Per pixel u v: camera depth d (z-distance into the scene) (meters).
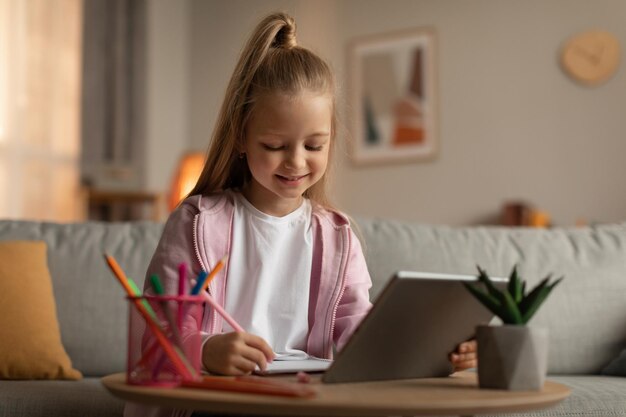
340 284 1.28
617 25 4.17
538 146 4.30
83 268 1.76
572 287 1.79
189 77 5.24
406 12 4.66
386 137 4.65
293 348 1.26
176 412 1.06
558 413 1.33
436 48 4.56
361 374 0.93
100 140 4.67
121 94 4.75
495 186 4.38
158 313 0.91
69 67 4.48
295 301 1.27
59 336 1.66
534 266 1.82
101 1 4.70
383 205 4.63
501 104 4.40
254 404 0.74
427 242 1.83
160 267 1.19
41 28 4.33
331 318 1.26
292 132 1.10
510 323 0.91
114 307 1.74
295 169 1.11
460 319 1.00
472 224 4.41
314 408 0.73
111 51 4.75
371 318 0.87
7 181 4.15
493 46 4.44
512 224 4.09
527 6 4.38
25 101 4.24
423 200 4.54
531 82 4.34
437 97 4.54
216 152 1.26
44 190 4.34
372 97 4.71
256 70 1.17
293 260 1.29
